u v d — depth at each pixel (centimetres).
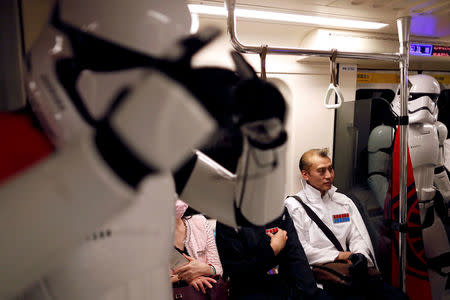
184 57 38
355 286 168
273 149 52
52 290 48
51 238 34
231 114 44
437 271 247
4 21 122
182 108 37
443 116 329
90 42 39
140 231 52
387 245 207
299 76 243
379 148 216
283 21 200
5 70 124
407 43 153
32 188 33
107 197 35
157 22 40
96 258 49
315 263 193
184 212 181
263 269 169
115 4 41
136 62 38
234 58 46
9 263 33
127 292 57
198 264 157
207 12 187
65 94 38
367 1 154
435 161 233
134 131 35
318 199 218
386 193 208
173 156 38
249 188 56
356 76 267
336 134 266
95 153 34
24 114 41
